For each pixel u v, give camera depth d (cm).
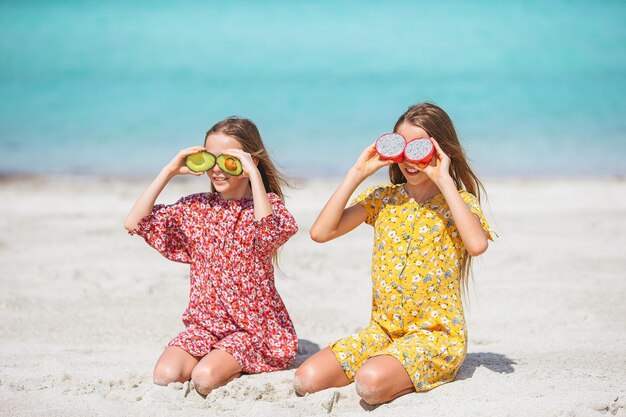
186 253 575
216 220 563
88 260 941
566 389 508
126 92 2658
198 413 477
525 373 546
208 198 574
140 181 1575
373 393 480
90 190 1464
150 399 497
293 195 1371
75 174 1658
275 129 2116
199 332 557
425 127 528
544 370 554
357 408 490
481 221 517
